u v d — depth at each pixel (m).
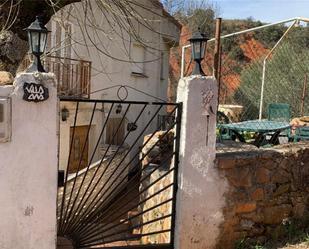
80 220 3.78
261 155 3.95
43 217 3.07
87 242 3.74
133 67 12.70
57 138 3.05
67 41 8.68
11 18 5.05
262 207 3.99
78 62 9.78
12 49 5.11
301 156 4.27
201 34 3.62
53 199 3.09
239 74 19.41
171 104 3.62
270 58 15.99
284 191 4.13
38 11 5.21
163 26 13.17
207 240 3.76
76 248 3.62
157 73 14.34
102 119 10.99
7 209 2.97
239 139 7.37
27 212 3.02
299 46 17.28
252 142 7.32
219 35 6.63
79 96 9.82
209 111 3.64
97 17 7.92
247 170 3.89
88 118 10.40
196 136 3.62
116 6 5.48
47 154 3.04
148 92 13.76
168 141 5.75
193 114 3.58
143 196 5.57
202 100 3.61
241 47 24.22
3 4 4.86
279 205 4.10
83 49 9.93
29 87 2.92
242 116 13.56
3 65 5.09
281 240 4.02
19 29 5.16
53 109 3.02
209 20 17.59
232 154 3.90
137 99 13.01
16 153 2.96
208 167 3.70
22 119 2.94
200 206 3.70
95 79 10.83
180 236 3.65
